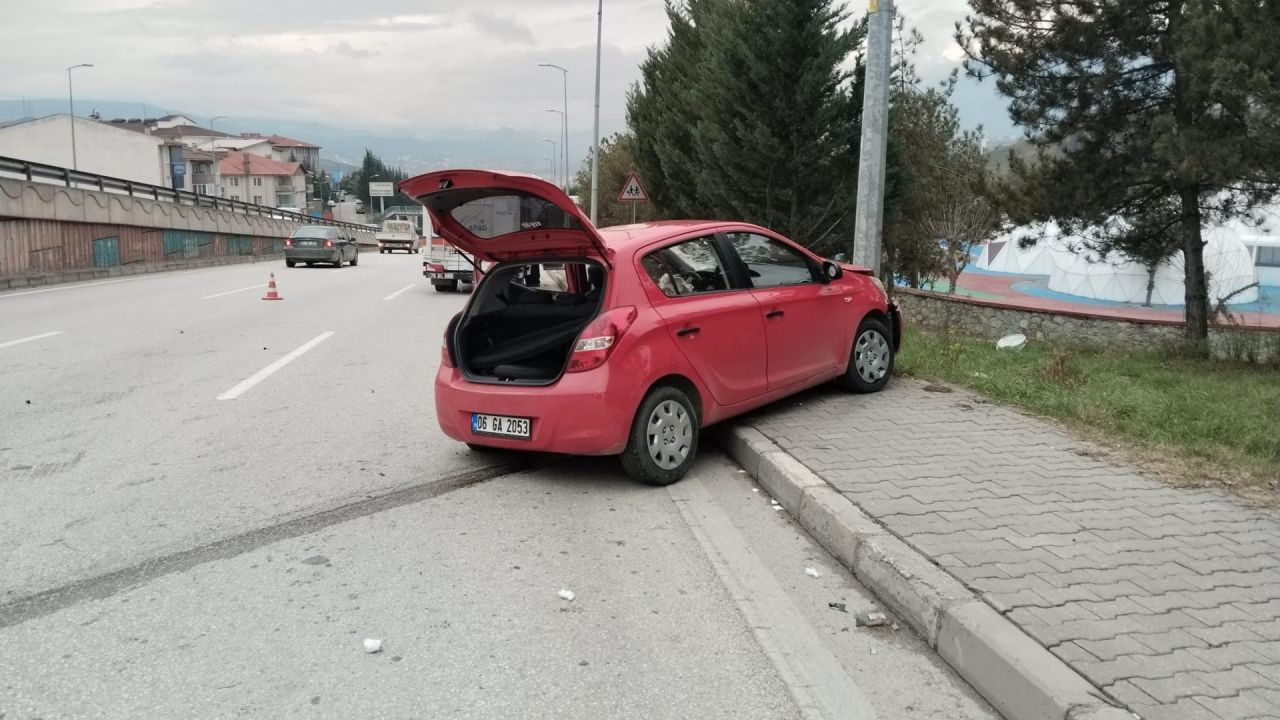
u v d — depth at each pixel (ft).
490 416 17.69
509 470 18.99
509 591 12.84
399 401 26.20
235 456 20.04
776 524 15.65
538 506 16.66
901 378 25.70
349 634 11.49
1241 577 11.80
